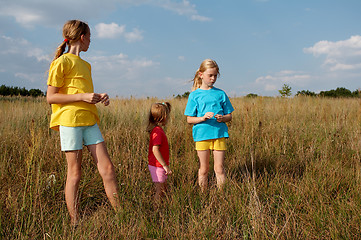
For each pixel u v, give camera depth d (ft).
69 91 8.80
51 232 7.79
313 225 7.96
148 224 8.16
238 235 7.86
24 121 20.76
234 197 9.33
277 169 12.30
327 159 13.98
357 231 7.39
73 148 8.62
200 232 7.45
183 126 20.79
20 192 9.59
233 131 19.75
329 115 25.94
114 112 25.50
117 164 12.85
